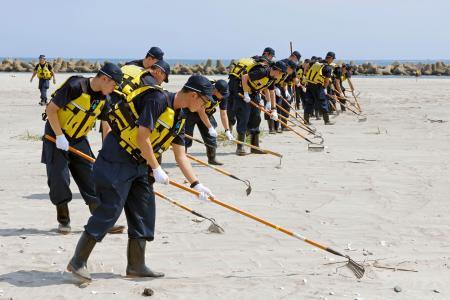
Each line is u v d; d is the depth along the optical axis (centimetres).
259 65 3947
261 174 3362
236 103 3997
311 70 5934
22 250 2000
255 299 1614
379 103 8619
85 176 2173
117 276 1783
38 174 3306
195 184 1778
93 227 1689
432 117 6594
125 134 1683
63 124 2103
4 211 2511
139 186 1747
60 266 1858
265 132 5406
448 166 3625
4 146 4369
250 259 1953
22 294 1622
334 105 7119
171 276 1788
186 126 3597
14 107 7544
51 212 2514
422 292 1678
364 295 1645
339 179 3228
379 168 3550
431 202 2745
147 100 1661
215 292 1658
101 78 2048
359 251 2047
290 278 1770
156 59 2473
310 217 2477
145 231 1762
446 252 2045
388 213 2553
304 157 3947
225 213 2511
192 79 1678
